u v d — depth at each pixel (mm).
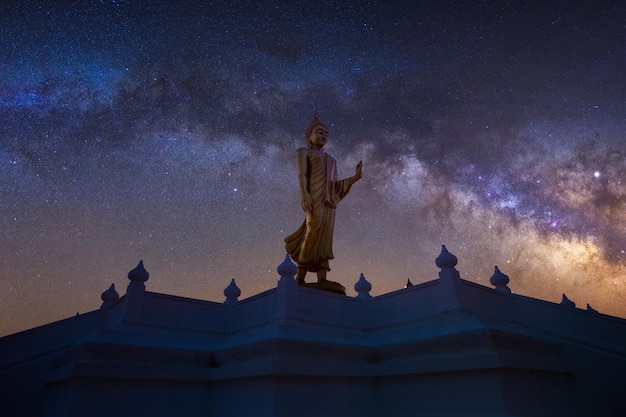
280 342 8641
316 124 16109
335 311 11383
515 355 8422
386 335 10844
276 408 8016
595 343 10547
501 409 7672
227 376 9219
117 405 8297
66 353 9570
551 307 11680
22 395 9883
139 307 10188
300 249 14969
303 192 14641
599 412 9664
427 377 9000
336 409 8883
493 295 11547
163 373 9000
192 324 11016
